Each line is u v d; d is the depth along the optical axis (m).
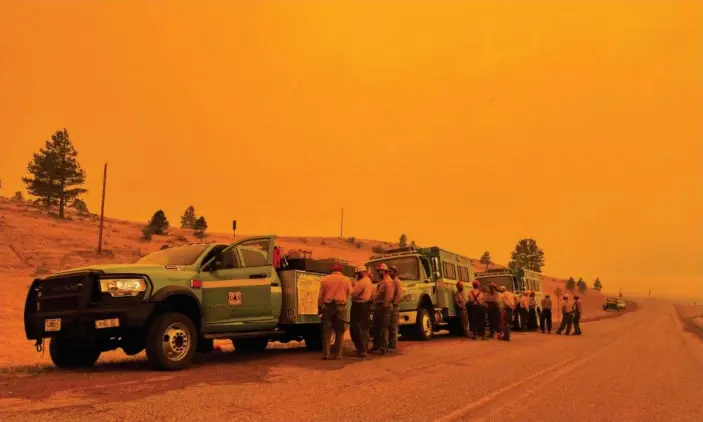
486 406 6.17
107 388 6.56
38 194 57.78
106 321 7.63
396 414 5.62
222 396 6.25
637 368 9.93
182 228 89.19
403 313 15.52
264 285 9.95
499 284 23.61
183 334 8.35
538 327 23.98
